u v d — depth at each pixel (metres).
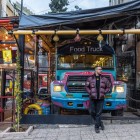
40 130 10.30
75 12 9.98
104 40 13.09
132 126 10.56
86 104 10.78
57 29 10.43
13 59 12.60
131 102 15.19
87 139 8.84
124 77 16.73
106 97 10.72
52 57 15.41
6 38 13.08
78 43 12.37
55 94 10.91
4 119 12.12
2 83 11.72
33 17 10.13
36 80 14.34
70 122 10.90
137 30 9.81
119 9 9.75
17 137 9.28
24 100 11.73
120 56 17.02
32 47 14.14
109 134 9.40
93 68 12.17
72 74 10.96
